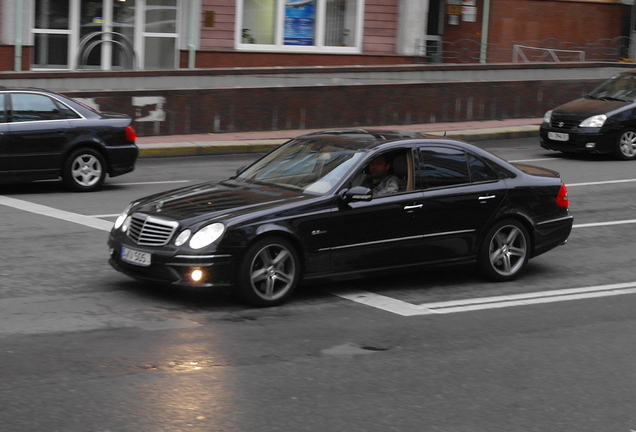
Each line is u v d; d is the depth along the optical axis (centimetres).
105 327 1241
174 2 4200
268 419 927
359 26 4544
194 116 3412
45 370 1055
